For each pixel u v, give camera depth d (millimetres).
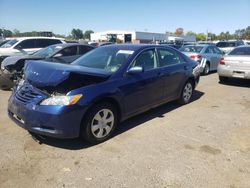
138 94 4844
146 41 68250
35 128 3869
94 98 3967
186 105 6512
